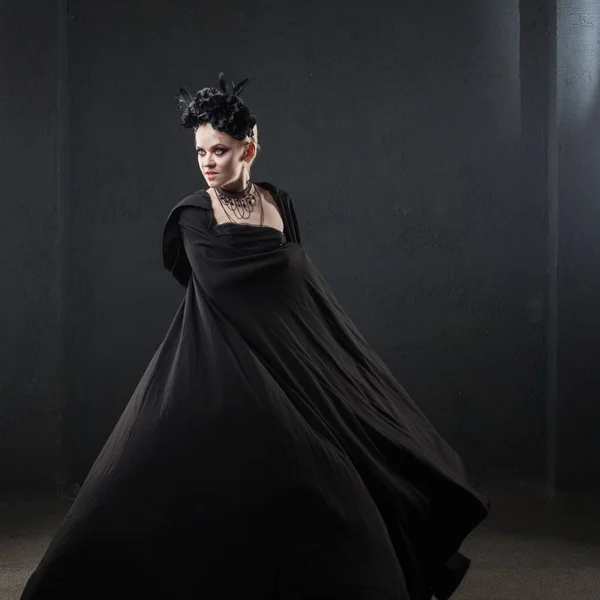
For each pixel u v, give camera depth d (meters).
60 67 4.24
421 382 4.48
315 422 2.19
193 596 1.98
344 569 2.04
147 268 4.46
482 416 4.47
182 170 4.45
